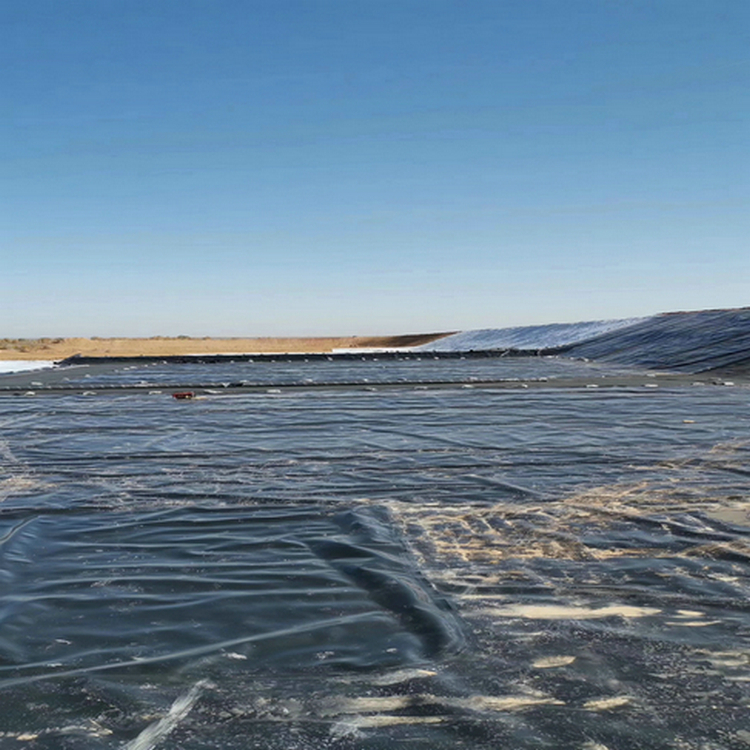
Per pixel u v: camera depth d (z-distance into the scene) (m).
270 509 6.08
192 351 52.69
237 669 3.20
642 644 3.39
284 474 7.60
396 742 2.63
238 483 7.16
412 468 7.85
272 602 3.98
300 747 2.61
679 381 19.00
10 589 4.23
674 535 5.16
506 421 11.60
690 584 4.18
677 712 2.81
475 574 4.38
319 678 3.10
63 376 23.92
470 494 6.56
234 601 4.00
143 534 5.38
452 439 9.84
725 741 2.62
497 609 3.82
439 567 4.51
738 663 3.20
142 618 3.78
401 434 10.36
